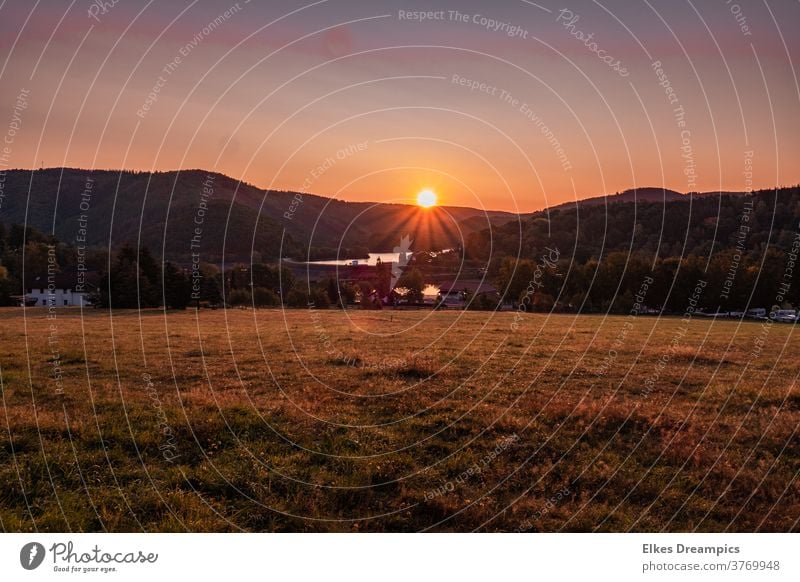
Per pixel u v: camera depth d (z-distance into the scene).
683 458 11.18
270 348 23.77
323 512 9.29
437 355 21.78
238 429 12.20
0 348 22.78
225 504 9.39
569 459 11.20
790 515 9.35
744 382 17.27
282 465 10.62
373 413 13.77
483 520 9.24
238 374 17.80
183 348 23.45
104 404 13.73
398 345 24.94
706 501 9.76
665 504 9.69
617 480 10.38
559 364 19.94
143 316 42.78
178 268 58.53
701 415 13.65
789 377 18.23
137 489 9.62
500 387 16.36
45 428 11.71
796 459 11.16
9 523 8.61
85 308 53.47
